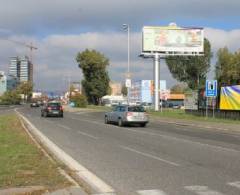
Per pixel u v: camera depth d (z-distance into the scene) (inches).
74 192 372.5
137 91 3508.9
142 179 454.3
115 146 772.0
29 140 788.0
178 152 690.2
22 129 1066.1
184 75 3410.4
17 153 600.4
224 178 461.4
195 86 3336.6
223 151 709.9
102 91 4237.2
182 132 1143.6
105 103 4699.8
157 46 2623.0
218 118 1720.0
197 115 1962.4
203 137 991.6
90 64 4165.8
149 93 3385.8
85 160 590.6
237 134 1114.7
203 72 3373.5
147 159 606.2
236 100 1633.9
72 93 5078.7
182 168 528.1
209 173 492.4
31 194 361.4
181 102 5019.7
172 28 2635.3
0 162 516.4
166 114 2091.5
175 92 6250.0
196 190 400.5
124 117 1376.7
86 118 1902.1
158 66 2625.5
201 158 620.4
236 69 3019.2
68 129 1194.6
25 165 499.2
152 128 1300.4
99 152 681.0
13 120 1467.8
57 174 448.5
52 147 733.9
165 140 899.4
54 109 2010.3
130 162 575.8
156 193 387.5
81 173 482.3
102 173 489.1
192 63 3344.0
